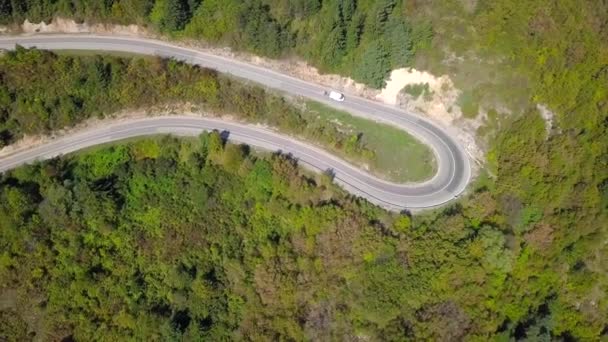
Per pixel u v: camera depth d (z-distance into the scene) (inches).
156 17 5487.2
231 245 4977.9
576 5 5216.5
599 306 4990.2
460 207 5027.1
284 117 5324.8
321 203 5004.9
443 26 5216.5
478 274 4655.5
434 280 4638.3
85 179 5152.6
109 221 4943.4
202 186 5044.3
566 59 5128.0
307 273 4800.7
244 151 5191.9
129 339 4840.1
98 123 5378.9
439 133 5300.2
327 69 5403.5
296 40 5408.5
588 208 4945.9
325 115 5354.3
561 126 5196.9
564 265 4982.8
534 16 5182.1
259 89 5408.5
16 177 5137.8
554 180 4982.8
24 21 5526.6
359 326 4687.5
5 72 5172.2
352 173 5196.9
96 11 5497.1
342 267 4771.2
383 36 5196.9
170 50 5561.0
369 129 5315.0
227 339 4773.6
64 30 5575.8
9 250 4918.8
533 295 4849.9
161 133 5324.8
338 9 5132.9
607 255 4980.3
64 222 4918.8
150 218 5049.2
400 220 4857.3
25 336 4906.5
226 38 5511.8
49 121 5280.5
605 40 5172.2
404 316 4658.0
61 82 5255.9
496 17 5162.4
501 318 4726.9
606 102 5137.8
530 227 4936.0
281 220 5009.8
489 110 5221.5
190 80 5324.8
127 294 4906.5
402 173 5196.9
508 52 5132.9
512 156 5113.2
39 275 4901.6
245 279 4877.0
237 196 5068.9
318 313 4781.0
